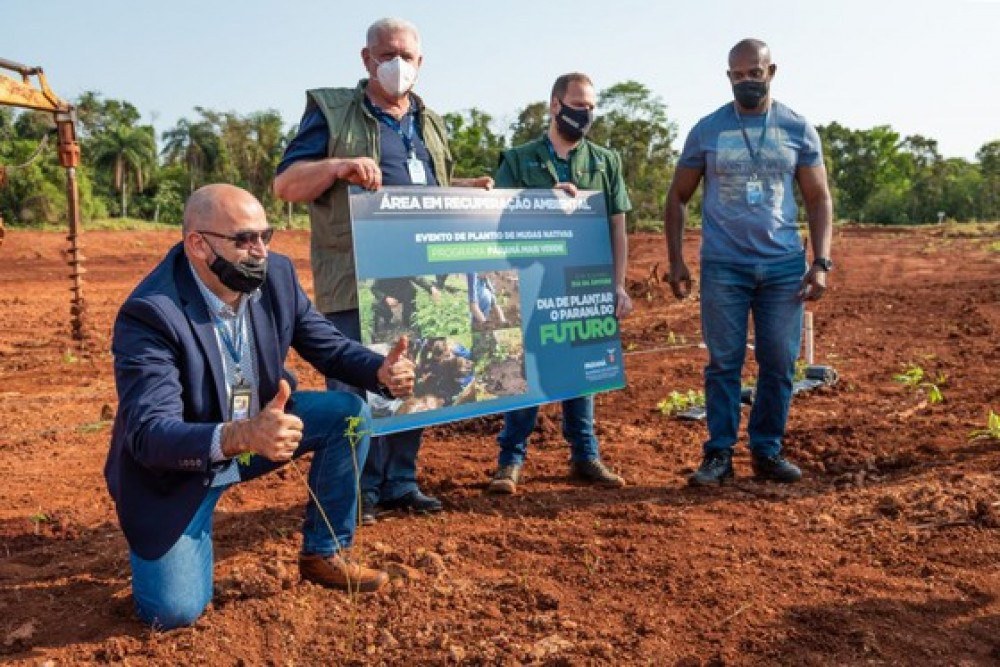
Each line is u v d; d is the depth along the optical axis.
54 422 7.59
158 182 74.19
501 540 4.18
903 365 8.53
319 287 4.51
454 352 4.57
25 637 3.32
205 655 3.13
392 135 4.55
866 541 4.02
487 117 73.44
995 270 20.03
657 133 60.62
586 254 5.07
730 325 5.01
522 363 4.82
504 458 5.11
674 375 8.66
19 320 15.61
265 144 77.00
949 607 3.36
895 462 5.24
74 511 5.00
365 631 3.30
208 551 3.43
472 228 4.64
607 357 5.13
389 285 4.37
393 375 3.63
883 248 31.86
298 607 3.45
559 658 3.03
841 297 15.32
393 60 4.31
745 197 4.93
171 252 3.40
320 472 3.63
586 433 5.16
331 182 4.22
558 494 4.96
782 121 4.96
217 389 3.32
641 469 5.47
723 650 3.08
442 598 3.55
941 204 81.12
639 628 3.26
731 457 5.14
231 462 3.42
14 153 55.94
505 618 3.38
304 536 3.67
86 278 23.88
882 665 2.96
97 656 3.17
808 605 3.40
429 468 5.54
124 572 4.03
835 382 7.77
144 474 3.23
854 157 98.25
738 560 3.87
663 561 3.87
